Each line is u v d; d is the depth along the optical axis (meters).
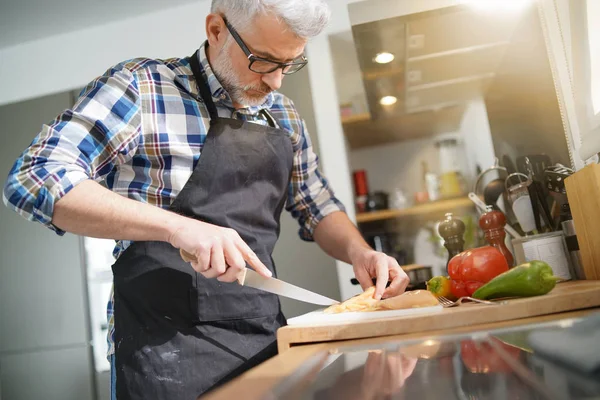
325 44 1.97
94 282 2.00
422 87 2.12
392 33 1.68
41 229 2.03
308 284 1.86
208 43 1.10
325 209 1.33
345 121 2.38
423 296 0.93
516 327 0.73
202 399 0.47
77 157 0.89
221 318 0.98
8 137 2.12
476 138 2.48
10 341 2.00
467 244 2.36
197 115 1.06
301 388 0.49
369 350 0.69
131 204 0.86
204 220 1.03
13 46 2.23
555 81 1.36
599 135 1.04
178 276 0.97
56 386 1.95
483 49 1.76
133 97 0.99
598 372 0.42
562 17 1.23
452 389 0.43
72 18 2.09
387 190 2.89
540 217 1.33
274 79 1.03
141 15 2.13
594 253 1.07
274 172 1.14
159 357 0.93
